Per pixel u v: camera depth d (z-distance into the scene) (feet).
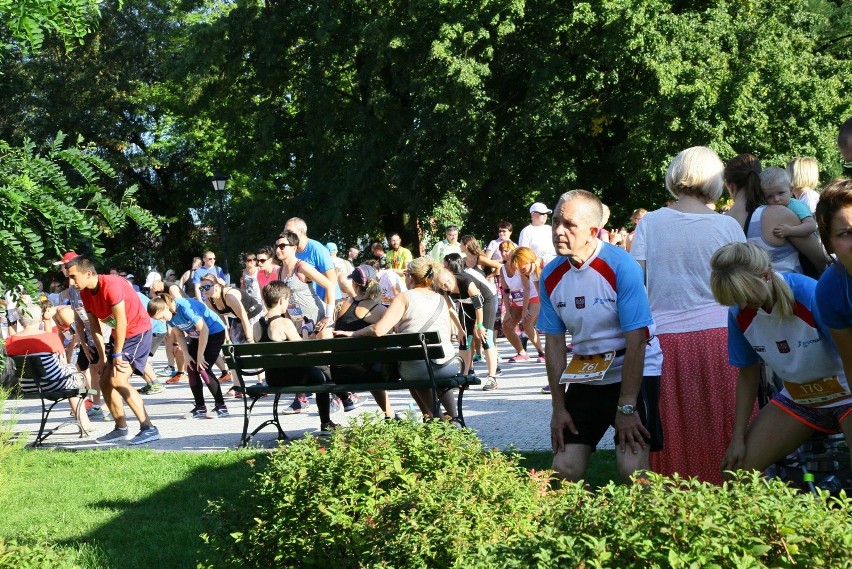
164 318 40.16
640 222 17.60
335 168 114.42
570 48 93.50
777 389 17.80
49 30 17.70
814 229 18.57
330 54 110.11
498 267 49.60
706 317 16.90
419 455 13.58
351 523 13.01
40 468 27.99
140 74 146.61
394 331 30.42
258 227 116.98
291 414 37.65
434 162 101.96
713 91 87.15
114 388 33.83
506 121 96.84
